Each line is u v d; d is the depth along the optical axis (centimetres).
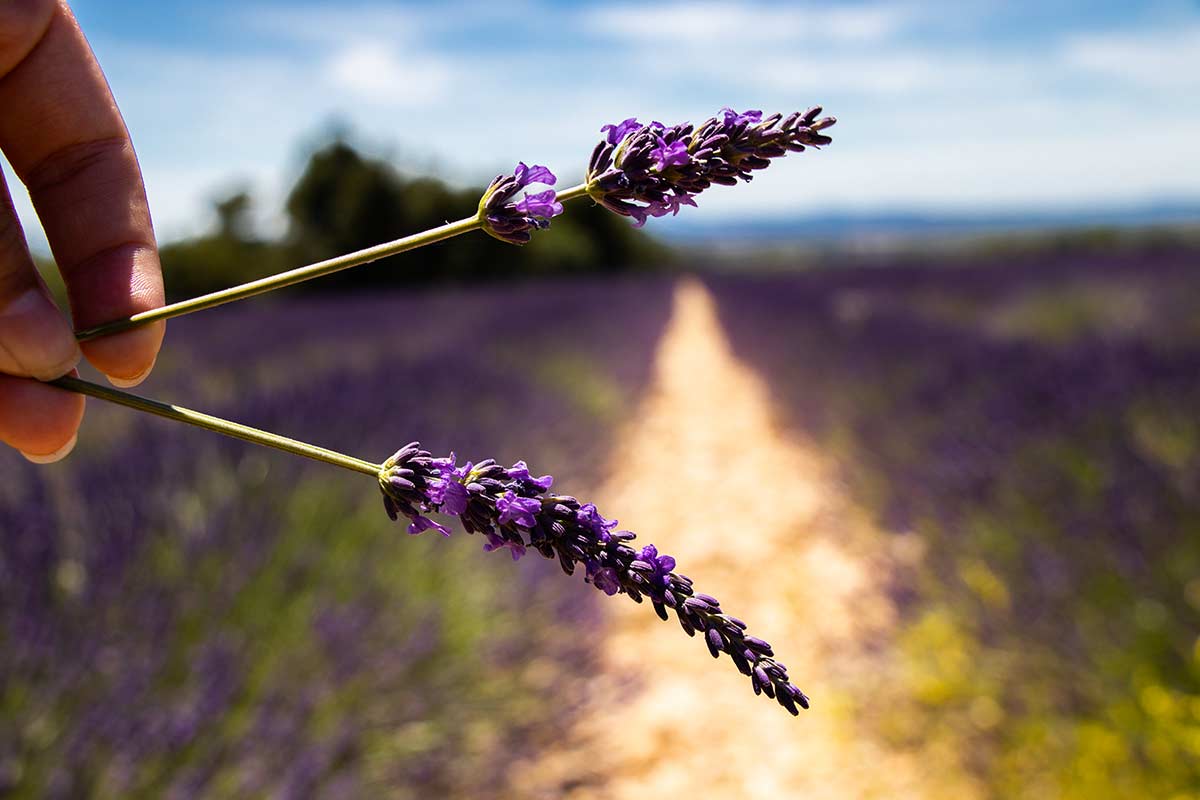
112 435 454
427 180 2491
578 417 629
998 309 1257
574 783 253
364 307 1434
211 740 190
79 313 80
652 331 1294
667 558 59
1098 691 241
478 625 279
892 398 601
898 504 421
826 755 267
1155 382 391
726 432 700
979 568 317
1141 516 272
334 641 225
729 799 252
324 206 2448
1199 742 210
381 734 226
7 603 202
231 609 232
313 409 411
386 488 61
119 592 219
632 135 67
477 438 438
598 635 318
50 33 77
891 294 1523
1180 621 235
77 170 81
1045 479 336
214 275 1966
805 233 17025
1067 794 223
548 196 66
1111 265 1378
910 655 303
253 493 305
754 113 68
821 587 385
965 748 256
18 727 171
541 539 60
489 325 1075
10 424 71
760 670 56
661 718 288
